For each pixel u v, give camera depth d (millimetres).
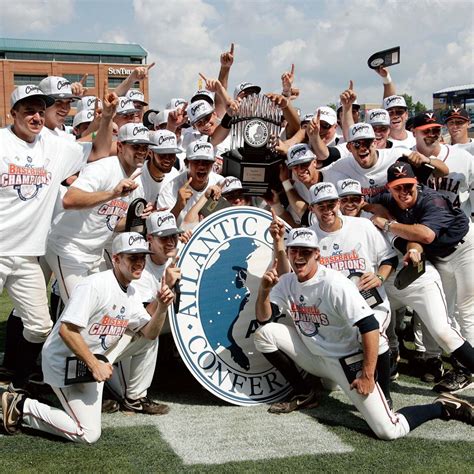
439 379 5988
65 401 4406
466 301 5934
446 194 6531
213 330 5484
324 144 6676
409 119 8164
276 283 5031
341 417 5008
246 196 6512
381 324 5211
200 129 7477
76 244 5543
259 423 4863
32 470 3930
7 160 4922
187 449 4312
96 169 5312
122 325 4660
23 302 5180
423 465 4039
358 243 5324
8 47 74188
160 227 5078
